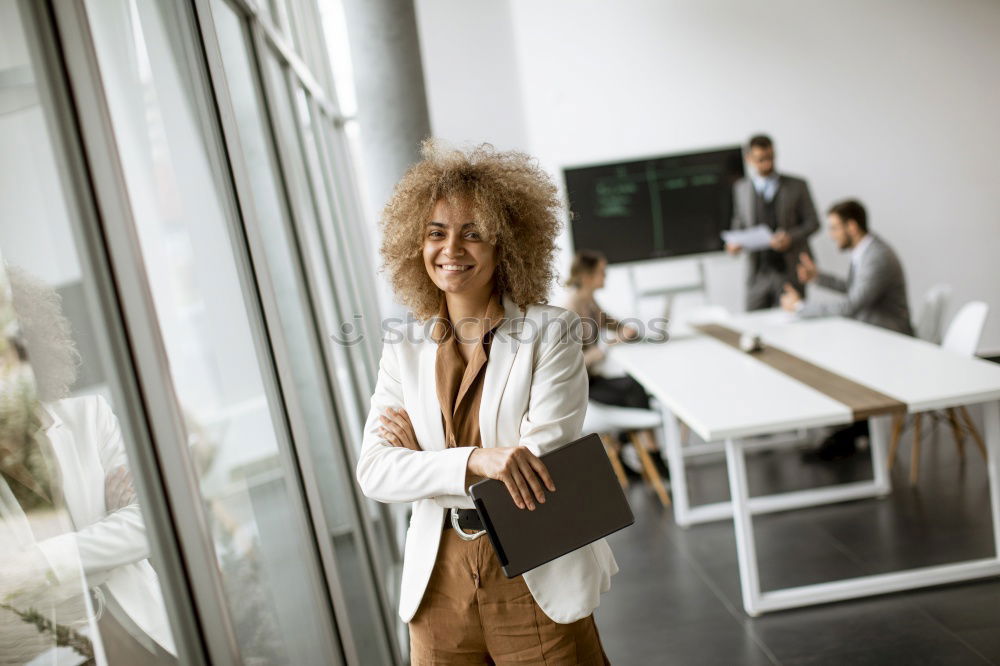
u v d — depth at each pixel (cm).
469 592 161
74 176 115
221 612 132
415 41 409
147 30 155
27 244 105
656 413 449
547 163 682
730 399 338
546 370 161
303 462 206
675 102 680
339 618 212
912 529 376
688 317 578
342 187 495
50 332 108
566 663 162
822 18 675
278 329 201
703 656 295
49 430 107
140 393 124
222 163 193
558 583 159
